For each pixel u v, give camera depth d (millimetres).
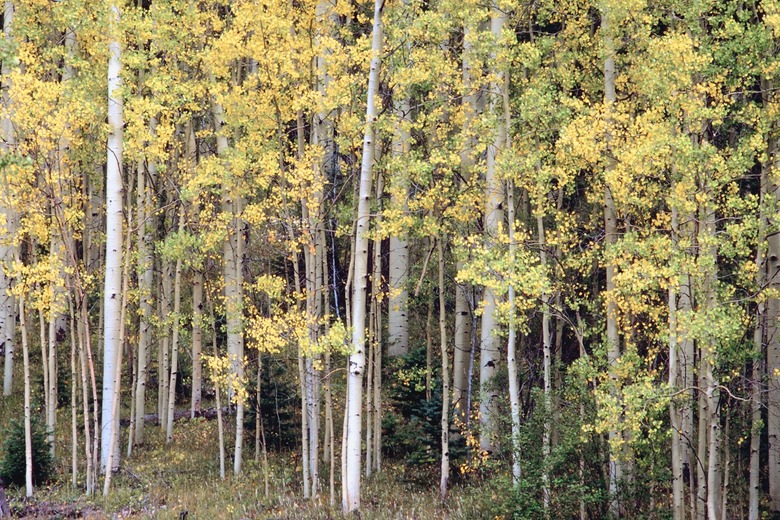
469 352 16422
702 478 11945
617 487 11656
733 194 12164
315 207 13523
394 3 14539
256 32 13430
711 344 11305
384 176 16297
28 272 13844
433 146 15344
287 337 14484
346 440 13398
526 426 12383
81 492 14430
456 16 13727
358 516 12594
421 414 15789
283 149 15227
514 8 13820
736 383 13680
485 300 13523
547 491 11680
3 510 11398
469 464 14430
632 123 12031
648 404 11203
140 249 16828
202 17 16094
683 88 11570
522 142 13531
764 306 13672
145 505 13641
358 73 13930
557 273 13977
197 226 16938
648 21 12797
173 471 16141
